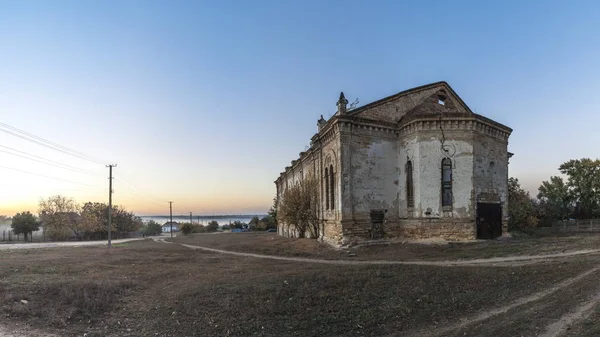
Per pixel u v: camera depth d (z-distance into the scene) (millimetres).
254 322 9484
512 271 13977
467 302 10586
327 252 23469
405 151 25406
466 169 23469
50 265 20531
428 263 17391
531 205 39125
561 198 55594
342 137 24500
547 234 31656
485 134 25000
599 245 18391
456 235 22922
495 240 23125
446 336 8031
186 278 15859
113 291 12992
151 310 10828
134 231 106000
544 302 9734
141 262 22828
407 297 11250
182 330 9109
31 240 77250
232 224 112688
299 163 38281
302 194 32938
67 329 9367
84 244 52438
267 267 18562
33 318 10109
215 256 26422
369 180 25094
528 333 7531
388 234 25094
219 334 8820
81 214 82312
